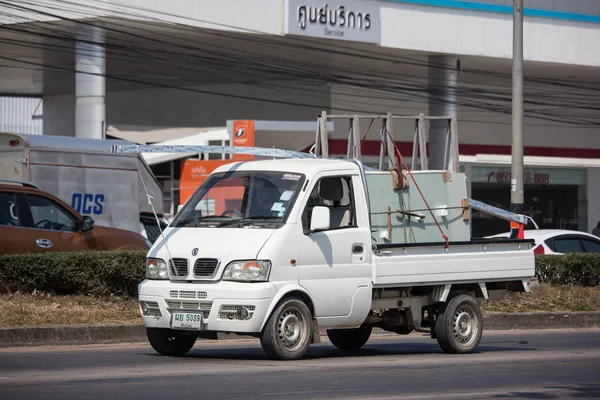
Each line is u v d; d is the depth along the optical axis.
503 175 104.56
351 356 25.33
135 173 46.62
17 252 32.31
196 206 24.20
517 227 45.66
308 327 22.69
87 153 44.88
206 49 82.00
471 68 94.88
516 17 47.38
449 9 85.56
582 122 108.44
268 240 22.14
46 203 33.56
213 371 20.75
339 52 83.81
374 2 81.19
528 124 106.31
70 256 30.89
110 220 45.59
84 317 28.89
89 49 76.00
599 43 94.12
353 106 96.00
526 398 18.03
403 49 83.38
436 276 25.06
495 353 26.66
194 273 22.25
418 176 26.59
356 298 23.59
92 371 20.66
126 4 69.56
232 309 21.69
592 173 109.44
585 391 19.12
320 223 22.52
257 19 75.44
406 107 97.81
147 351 25.61
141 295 23.03
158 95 103.50
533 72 97.75
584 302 38.88
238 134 68.75
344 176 24.11
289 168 23.86
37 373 20.30
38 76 97.19
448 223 27.06
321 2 77.94
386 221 25.69
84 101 75.88
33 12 69.75
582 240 45.81
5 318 27.42
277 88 96.19
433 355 25.80
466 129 102.88
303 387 18.55
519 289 27.73
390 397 17.61
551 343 30.50
